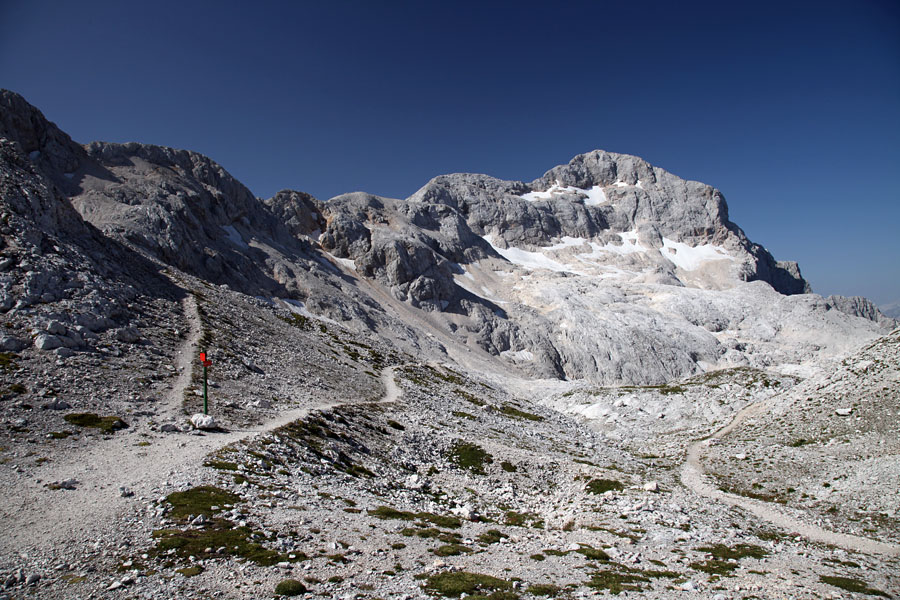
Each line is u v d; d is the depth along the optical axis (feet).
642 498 123.03
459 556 69.21
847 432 168.04
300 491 86.94
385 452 139.85
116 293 187.93
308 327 331.77
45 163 425.28
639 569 72.74
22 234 172.45
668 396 304.50
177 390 134.92
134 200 440.86
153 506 67.77
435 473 136.46
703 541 93.20
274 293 501.56
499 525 96.58
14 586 46.62
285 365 210.38
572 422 298.35
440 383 306.76
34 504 65.62
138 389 127.65
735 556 85.35
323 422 140.77
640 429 279.69
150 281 240.94
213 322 222.48
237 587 50.37
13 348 123.44
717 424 243.60
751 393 279.90
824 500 135.03
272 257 555.28
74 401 108.68
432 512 96.99
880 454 147.54
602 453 211.41
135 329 167.94
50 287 156.87
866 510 122.83
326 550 63.67
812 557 90.33
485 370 556.92
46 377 115.24
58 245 188.44
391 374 285.43
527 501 125.49
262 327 263.70
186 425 110.83
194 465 85.71
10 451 82.43
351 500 90.07
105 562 52.80
